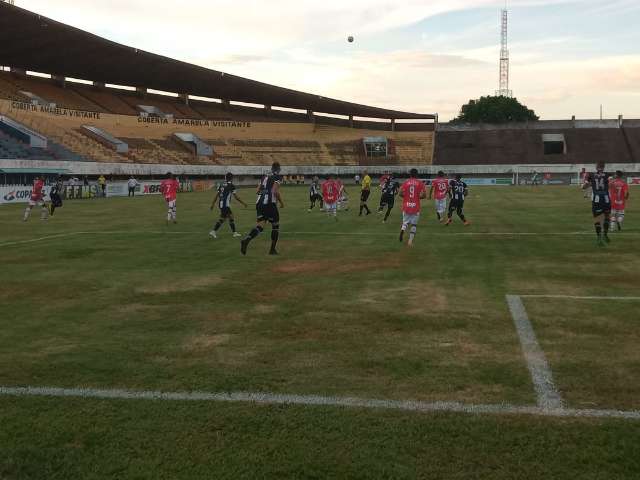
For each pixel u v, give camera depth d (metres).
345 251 12.90
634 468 3.27
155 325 6.57
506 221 19.97
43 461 3.44
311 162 71.81
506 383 4.62
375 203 32.00
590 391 4.43
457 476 3.22
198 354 5.48
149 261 11.56
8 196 34.50
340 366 5.10
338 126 84.69
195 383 4.70
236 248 13.54
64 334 6.21
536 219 20.66
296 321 6.69
